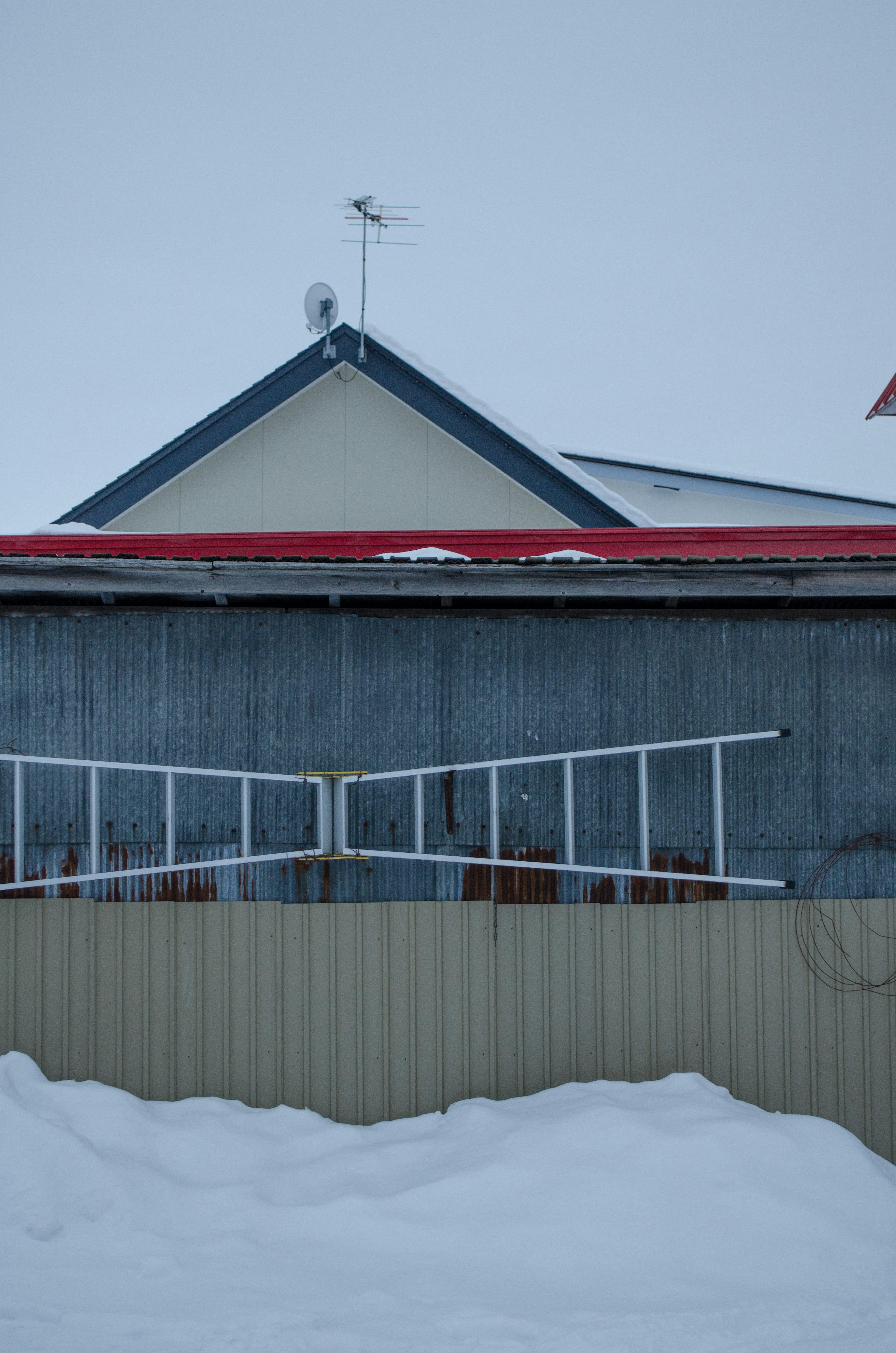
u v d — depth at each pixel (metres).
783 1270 3.68
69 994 5.05
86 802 5.17
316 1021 5.08
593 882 5.18
